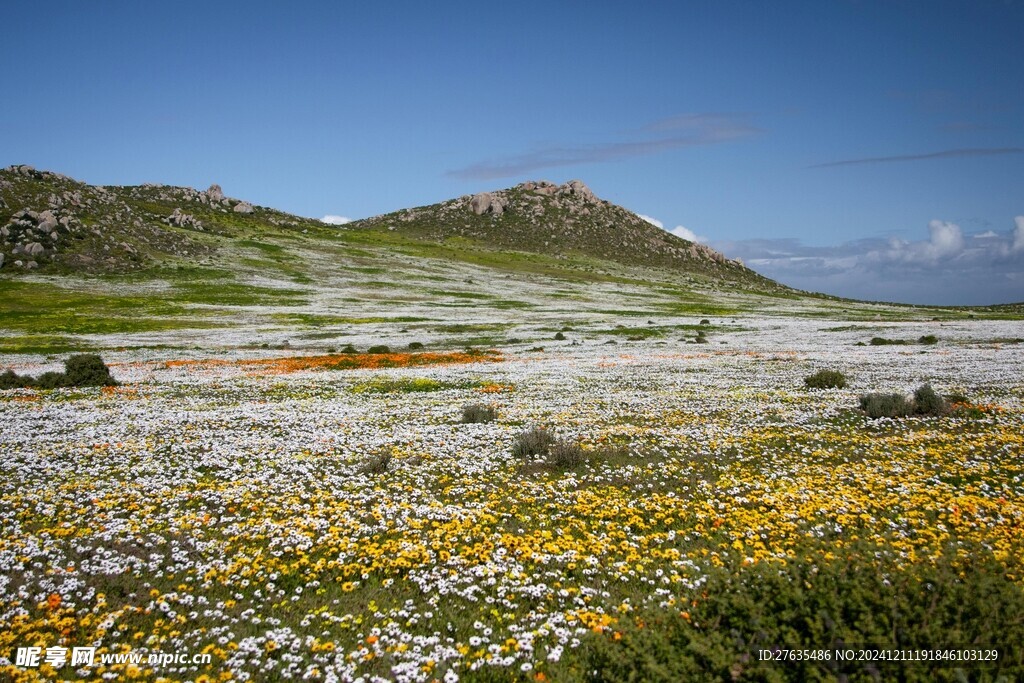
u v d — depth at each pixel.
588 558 10.23
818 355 43.47
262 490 14.05
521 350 52.19
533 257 174.25
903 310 116.31
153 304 80.56
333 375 36.53
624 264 187.50
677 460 16.69
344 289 103.50
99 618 8.16
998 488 13.40
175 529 11.53
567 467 16.14
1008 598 5.73
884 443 17.64
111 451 17.39
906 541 10.23
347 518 12.13
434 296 102.19
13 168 126.44
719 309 102.19
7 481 14.42
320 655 7.45
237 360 45.38
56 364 42.31
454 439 19.27
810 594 6.04
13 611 8.20
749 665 5.63
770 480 14.46
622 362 41.78
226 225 153.62
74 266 93.81
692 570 9.53
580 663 6.80
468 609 8.77
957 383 28.64
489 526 12.03
